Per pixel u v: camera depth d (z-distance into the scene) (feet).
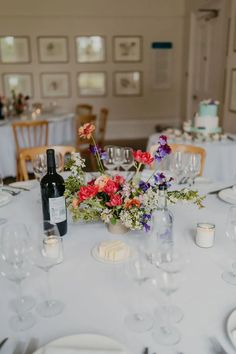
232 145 11.16
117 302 3.34
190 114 22.33
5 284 3.66
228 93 16.62
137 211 4.34
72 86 23.15
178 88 23.95
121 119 24.13
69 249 4.33
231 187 6.43
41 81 22.80
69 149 8.64
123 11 22.02
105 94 23.53
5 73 22.41
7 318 3.15
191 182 6.48
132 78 23.40
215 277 3.70
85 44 22.44
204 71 19.84
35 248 3.56
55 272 3.84
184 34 22.39
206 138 11.73
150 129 24.47
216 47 17.94
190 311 3.19
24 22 21.59
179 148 8.52
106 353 2.64
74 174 4.93
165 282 3.05
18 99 17.04
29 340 2.88
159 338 2.85
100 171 4.99
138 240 4.49
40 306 3.29
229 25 16.12
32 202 5.90
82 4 21.63
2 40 21.77
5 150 14.12
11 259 3.48
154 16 22.30
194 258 4.08
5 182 14.73
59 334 2.94
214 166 11.22
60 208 4.54
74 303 3.33
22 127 13.89
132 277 3.23
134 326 3.00
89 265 3.97
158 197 4.35
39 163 6.42
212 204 5.74
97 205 4.45
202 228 4.33
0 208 5.67
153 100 24.00
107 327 3.01
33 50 22.17
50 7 21.47
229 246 4.36
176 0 22.07
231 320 3.01
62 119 15.93
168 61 23.31
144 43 22.81
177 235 4.66
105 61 22.90
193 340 2.85
